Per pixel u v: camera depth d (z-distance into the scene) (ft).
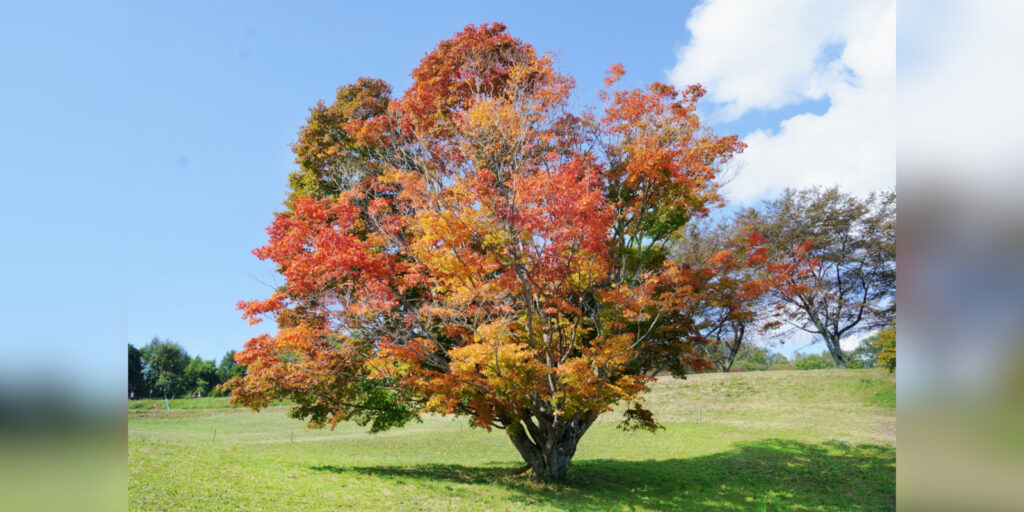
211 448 59.47
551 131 57.21
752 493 58.85
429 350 55.01
